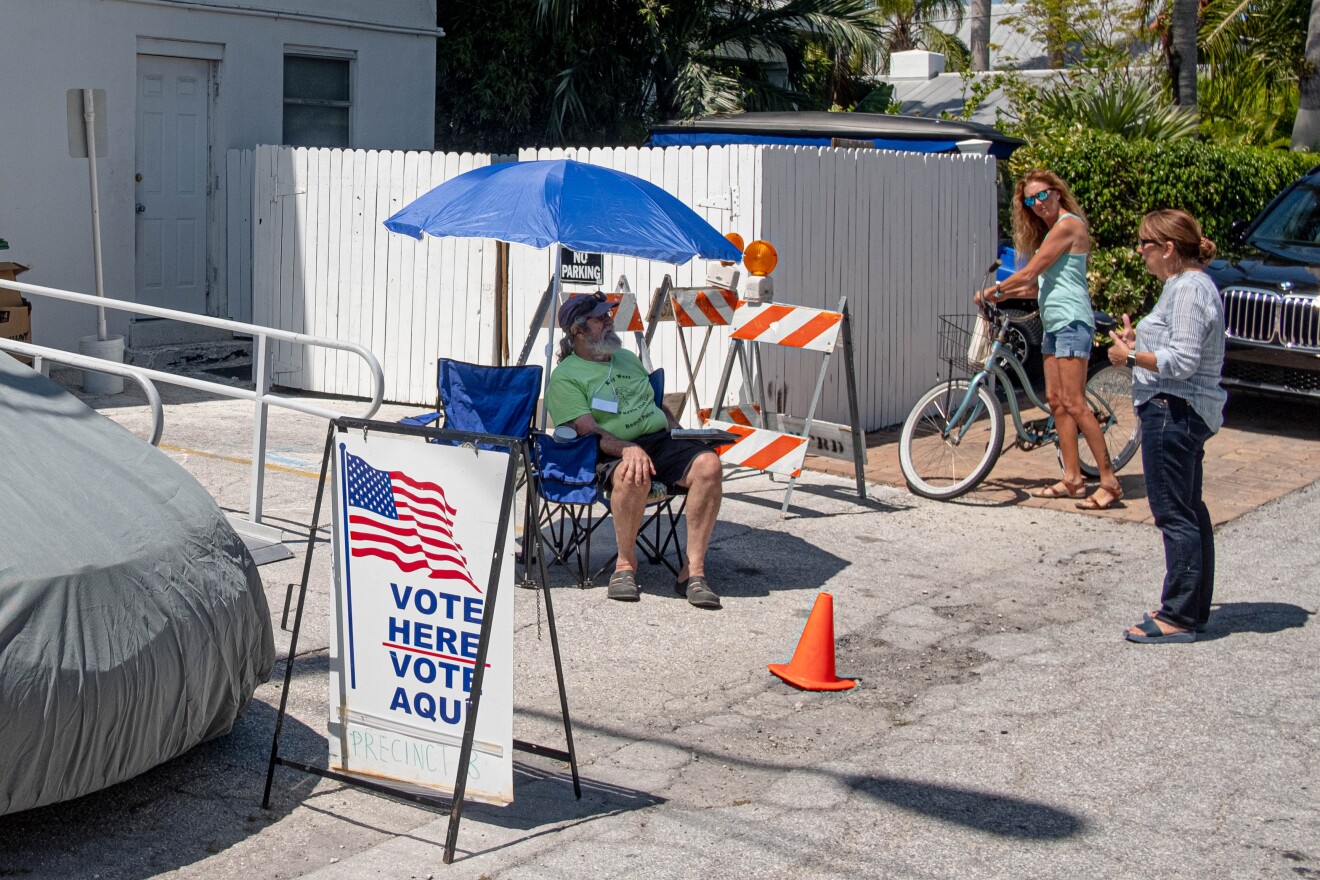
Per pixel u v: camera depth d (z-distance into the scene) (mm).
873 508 8484
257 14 13148
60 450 4512
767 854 4168
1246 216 14883
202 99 13055
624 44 18141
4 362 4879
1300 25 23234
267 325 12070
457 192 6969
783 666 5770
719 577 7055
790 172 9500
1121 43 23438
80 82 12023
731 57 20094
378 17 14273
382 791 4270
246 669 4609
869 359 10406
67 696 3875
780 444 8094
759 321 8516
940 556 7543
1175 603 6191
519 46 16875
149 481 4570
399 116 14734
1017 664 5938
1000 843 4277
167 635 4191
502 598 4086
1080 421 8453
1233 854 4234
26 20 11633
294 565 6809
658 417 6812
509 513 4008
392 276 11422
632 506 6492
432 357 11328
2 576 3883
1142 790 4684
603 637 6121
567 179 6707
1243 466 9820
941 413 8820
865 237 10227
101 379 11219
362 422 4254
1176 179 13695
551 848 4168
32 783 3879
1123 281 13008
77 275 12195
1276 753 5008
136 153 12562
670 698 5473
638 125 18016
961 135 12594
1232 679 5750
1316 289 10516
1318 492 9094
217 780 4559
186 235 13078
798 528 8000
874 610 6633
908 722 5289
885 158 10344
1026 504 8625
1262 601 6840
